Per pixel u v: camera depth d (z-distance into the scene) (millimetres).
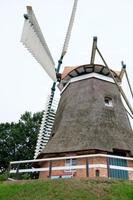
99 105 22453
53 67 22672
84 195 13367
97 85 24062
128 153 20031
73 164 19312
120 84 26031
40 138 21484
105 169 18656
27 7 19234
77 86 24625
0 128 42438
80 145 19297
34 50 19750
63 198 13211
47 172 20094
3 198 13750
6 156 40469
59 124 22094
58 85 26266
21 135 41094
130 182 14961
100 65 24141
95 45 23547
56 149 19703
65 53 25141
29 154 40219
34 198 13453
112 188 14039
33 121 42750
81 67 24438
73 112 22391
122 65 26578
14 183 15578
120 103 23906
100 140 19531
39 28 20438
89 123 20906
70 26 25734
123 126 21750
